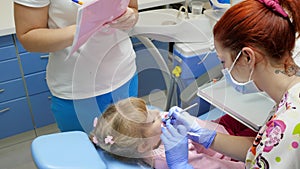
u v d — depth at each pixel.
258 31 0.84
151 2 1.94
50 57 1.25
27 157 2.08
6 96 1.93
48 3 1.09
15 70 1.88
